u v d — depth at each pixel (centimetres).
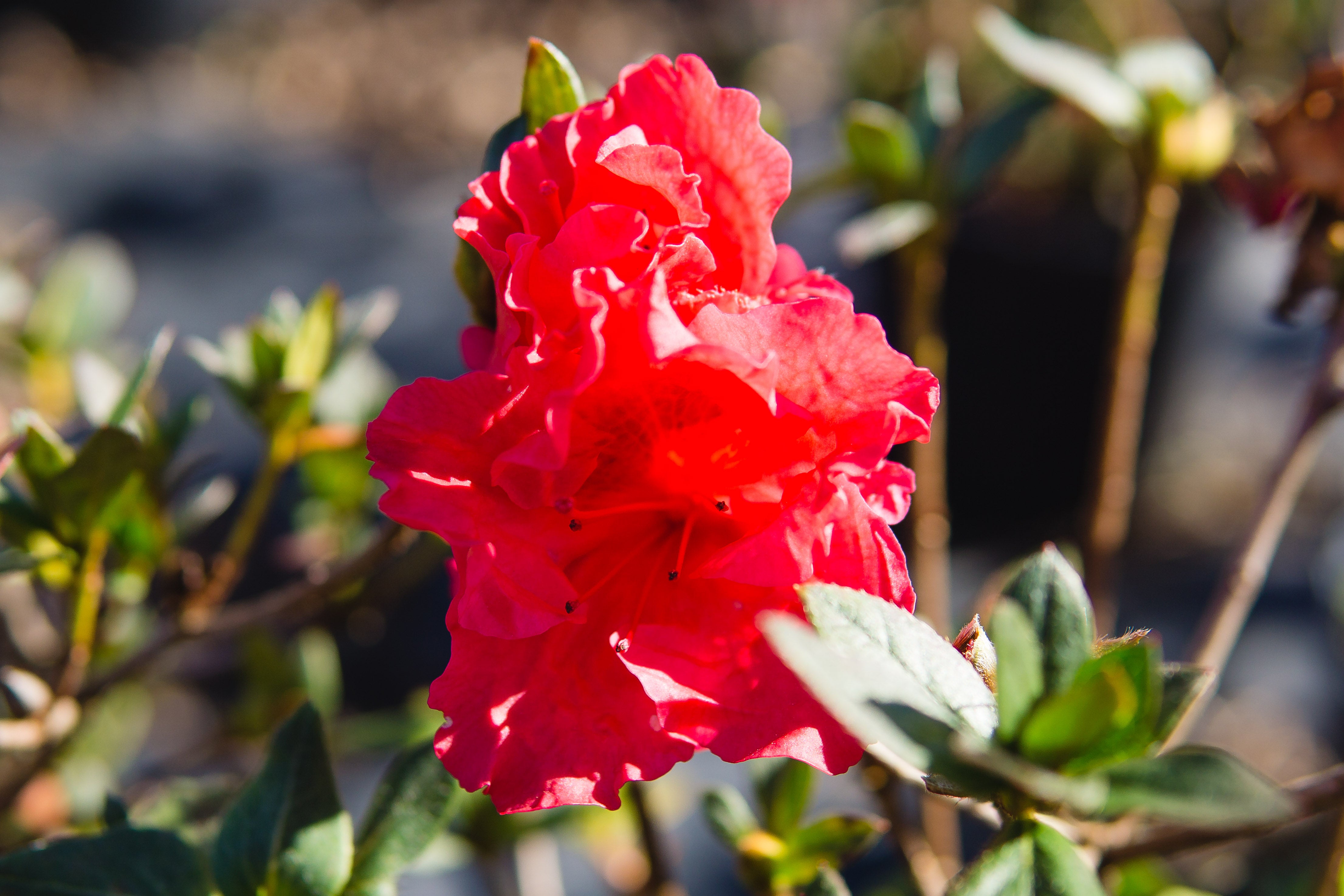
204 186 140
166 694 76
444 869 45
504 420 34
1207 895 50
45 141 150
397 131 167
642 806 43
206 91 179
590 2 191
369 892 36
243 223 131
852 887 66
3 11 187
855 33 124
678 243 34
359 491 52
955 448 108
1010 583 33
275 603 42
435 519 33
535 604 33
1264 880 57
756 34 157
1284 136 42
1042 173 107
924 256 49
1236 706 82
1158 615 91
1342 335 42
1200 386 103
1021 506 108
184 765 55
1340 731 80
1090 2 101
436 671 82
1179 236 97
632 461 35
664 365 33
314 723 36
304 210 136
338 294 43
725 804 39
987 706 32
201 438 96
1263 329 112
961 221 104
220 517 87
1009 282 103
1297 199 43
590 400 34
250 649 54
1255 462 105
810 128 139
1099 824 39
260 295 115
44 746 42
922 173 48
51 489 39
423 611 87
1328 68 42
